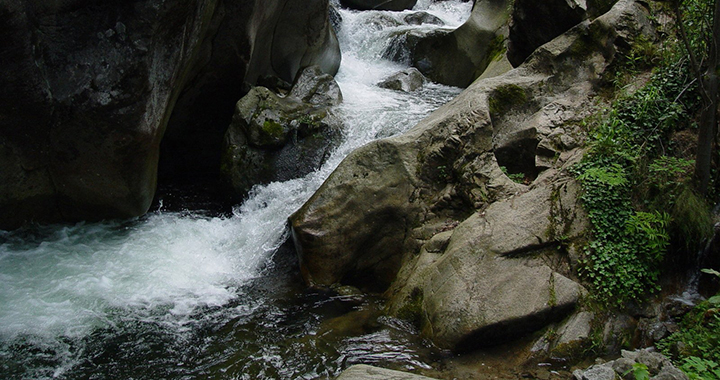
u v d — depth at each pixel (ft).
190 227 26.76
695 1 21.94
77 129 22.82
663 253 18.24
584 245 18.65
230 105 33.45
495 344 17.44
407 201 22.52
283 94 35.14
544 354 16.75
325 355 17.89
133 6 21.13
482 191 21.48
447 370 16.67
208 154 33.99
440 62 44.68
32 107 21.75
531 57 26.71
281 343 18.69
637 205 19.38
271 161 29.14
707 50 20.67
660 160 19.92
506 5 42.50
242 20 30.04
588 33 25.52
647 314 17.54
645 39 24.41
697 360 14.49
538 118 23.98
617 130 21.15
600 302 17.53
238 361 17.79
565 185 20.08
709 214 18.78
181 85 27.09
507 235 18.95
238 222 27.27
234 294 22.11
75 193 24.97
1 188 23.36
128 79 22.04
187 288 22.31
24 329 19.24
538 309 17.11
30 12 20.22
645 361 14.67
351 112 31.76
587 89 24.63
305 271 22.67
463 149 22.56
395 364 17.12
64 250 24.13
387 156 23.09
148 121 23.59
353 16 52.37
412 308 19.35
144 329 19.60
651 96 21.39
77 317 20.08
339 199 22.66
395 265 22.50
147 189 26.78
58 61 21.45
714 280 18.10
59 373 17.28
